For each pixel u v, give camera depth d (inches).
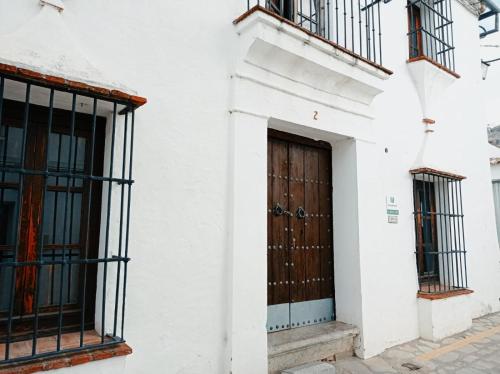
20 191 84.3
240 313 123.7
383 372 148.8
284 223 163.5
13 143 101.5
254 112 136.2
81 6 105.0
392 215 189.8
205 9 130.1
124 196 107.8
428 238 224.4
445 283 220.2
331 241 180.1
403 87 207.9
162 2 120.6
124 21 112.3
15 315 96.8
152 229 111.7
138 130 112.3
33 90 94.3
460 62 254.1
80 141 110.4
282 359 141.5
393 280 183.6
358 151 174.9
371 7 193.9
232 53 135.3
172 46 121.2
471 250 239.3
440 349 175.9
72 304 104.9
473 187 249.4
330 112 164.4
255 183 133.5
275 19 130.5
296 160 171.6
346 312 170.2
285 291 160.2
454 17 254.4
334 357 158.4
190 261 118.0
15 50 87.0
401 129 202.7
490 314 245.0
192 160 121.8
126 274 101.0
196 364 115.9
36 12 96.2
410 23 229.1
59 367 84.2
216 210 125.3
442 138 227.0
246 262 127.3
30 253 100.1
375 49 195.5
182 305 115.0
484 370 151.9
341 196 178.1
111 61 108.6
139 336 106.7
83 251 107.1
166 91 118.5
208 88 128.0
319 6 179.0
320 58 147.6
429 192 230.7
